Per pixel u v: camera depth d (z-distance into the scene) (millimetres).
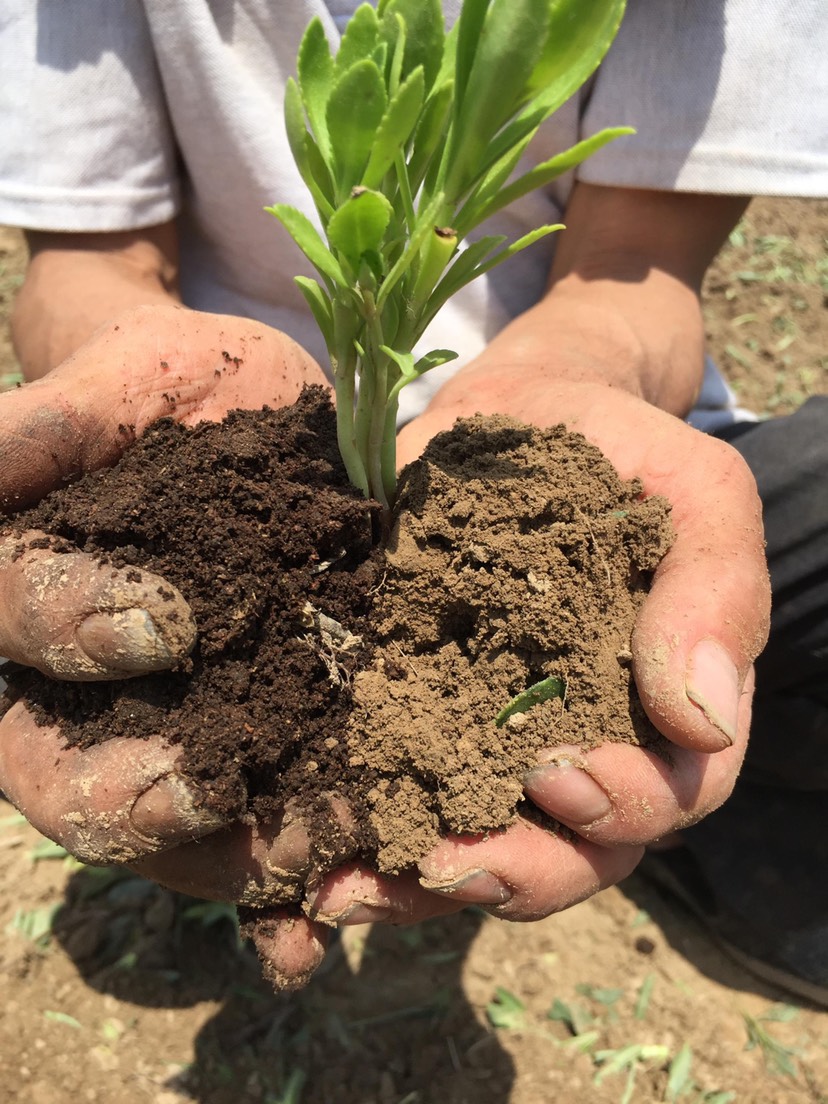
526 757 198
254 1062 335
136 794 183
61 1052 330
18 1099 316
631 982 374
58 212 332
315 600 214
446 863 195
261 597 204
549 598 204
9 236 689
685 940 393
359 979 362
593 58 166
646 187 331
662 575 209
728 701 185
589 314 334
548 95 174
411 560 216
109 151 330
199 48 312
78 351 242
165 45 313
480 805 195
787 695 326
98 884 372
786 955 365
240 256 368
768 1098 344
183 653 187
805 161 315
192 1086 327
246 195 343
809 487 296
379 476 221
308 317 379
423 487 226
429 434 277
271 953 211
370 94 159
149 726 191
